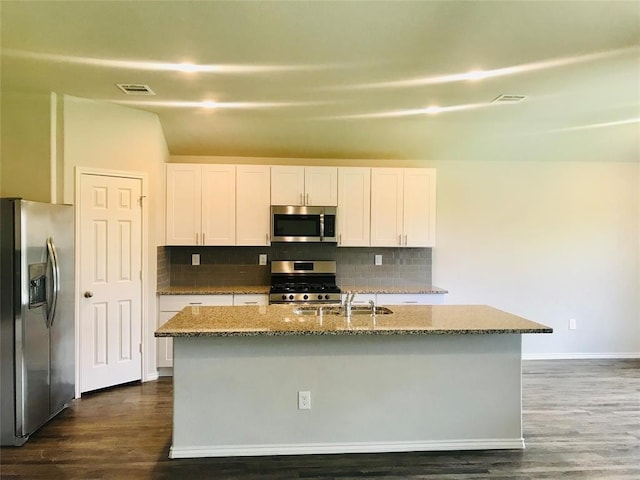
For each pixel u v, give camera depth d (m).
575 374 4.41
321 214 4.62
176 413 2.68
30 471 2.51
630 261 5.14
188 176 4.53
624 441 2.92
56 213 3.27
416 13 2.26
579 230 5.11
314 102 3.74
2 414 2.82
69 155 3.66
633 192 5.13
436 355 2.80
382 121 4.28
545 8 2.22
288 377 2.73
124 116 3.96
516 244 5.09
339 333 2.51
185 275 4.89
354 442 2.76
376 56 2.80
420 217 4.77
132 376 4.03
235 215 4.58
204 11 2.26
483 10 2.23
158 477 2.46
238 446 2.71
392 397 2.78
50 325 3.16
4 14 2.29
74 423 3.17
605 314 5.12
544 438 2.96
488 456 2.71
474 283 5.07
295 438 2.74
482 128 4.46
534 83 3.28
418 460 2.66
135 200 4.04
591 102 3.74
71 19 2.34
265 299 4.41
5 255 2.84
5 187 3.58
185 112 4.05
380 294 4.51
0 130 3.57
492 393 2.82
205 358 2.69
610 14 2.27
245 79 3.22
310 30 2.45
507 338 2.83
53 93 3.56
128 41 2.60
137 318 4.07
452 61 2.87
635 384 4.10
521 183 5.07
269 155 4.91
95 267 3.79
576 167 5.09
